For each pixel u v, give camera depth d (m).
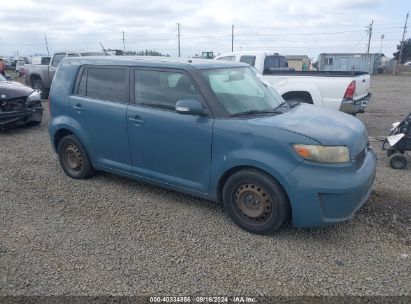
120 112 4.73
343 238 3.86
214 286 3.13
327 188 3.48
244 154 3.78
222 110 4.02
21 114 8.88
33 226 4.18
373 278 3.21
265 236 3.90
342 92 8.19
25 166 6.29
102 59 5.09
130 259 3.52
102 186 5.30
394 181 5.48
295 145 3.56
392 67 55.22
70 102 5.28
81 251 3.66
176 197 4.89
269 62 11.24
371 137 8.42
